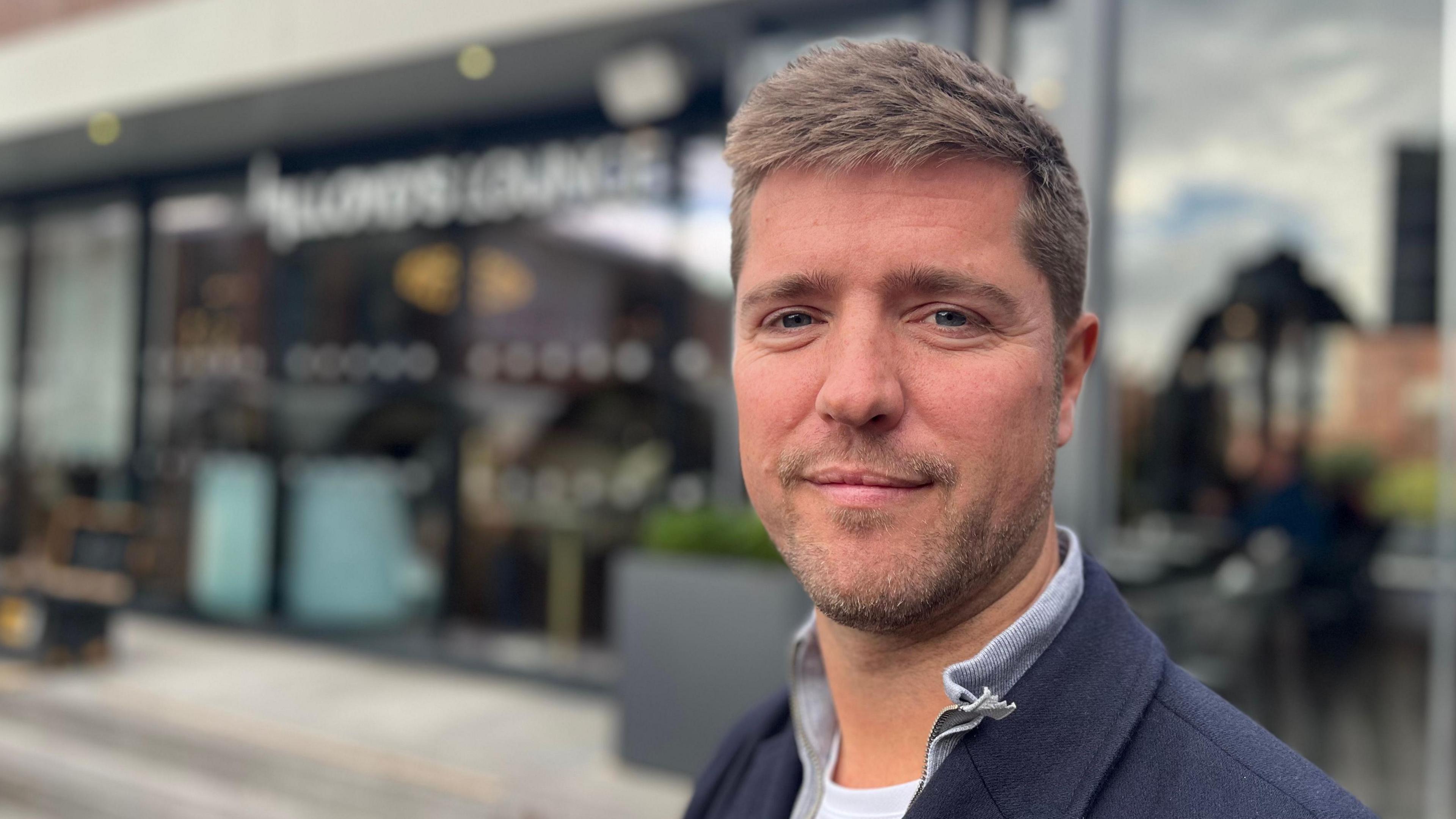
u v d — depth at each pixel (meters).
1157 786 0.66
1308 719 3.36
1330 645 3.36
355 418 6.03
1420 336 3.25
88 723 4.59
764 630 3.56
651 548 3.93
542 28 4.27
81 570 5.67
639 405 5.08
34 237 7.51
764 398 0.79
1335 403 3.37
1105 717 0.70
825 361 0.76
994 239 0.73
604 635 5.17
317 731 4.43
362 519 5.98
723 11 4.03
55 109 5.73
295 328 6.24
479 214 5.57
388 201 5.86
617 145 5.14
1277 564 3.43
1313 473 3.39
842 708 0.87
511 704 4.95
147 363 6.94
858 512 0.73
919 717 0.80
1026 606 0.79
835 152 0.73
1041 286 0.76
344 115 5.51
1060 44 3.69
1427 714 3.23
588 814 3.54
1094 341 0.86
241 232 6.48
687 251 4.95
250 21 5.03
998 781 0.70
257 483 6.31
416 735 4.41
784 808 0.96
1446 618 3.23
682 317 4.96
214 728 4.42
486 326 5.57
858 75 0.75
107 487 7.06
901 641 0.80
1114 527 3.52
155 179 6.88
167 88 5.30
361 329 5.99
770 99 0.78
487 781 3.85
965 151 0.72
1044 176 0.76
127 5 5.53
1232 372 3.48
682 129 4.96
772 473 0.79
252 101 5.28
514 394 5.49
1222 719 0.69
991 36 3.71
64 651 5.29
